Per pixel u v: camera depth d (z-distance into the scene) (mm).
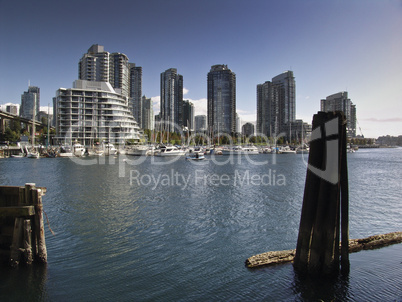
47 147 145375
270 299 15086
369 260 18656
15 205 18016
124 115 176875
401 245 20844
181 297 15438
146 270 18406
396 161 116062
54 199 38594
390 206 34906
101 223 27828
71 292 15906
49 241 23203
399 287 15852
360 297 15117
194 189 46438
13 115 186125
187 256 20438
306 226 16391
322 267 16234
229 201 37375
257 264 18266
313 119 15953
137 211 32281
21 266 17750
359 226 27031
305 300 14984
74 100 167125
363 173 72000
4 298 15320
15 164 94062
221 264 19047
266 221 28547
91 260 19781
